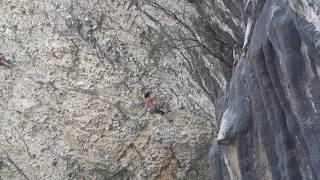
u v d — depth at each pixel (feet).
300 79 19.48
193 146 44.83
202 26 36.32
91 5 44.78
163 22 42.39
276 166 21.38
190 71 41.88
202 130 44.52
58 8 45.11
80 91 45.37
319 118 19.07
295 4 19.26
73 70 45.32
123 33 44.65
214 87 38.78
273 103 20.93
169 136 45.03
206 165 44.96
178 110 44.60
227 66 34.65
